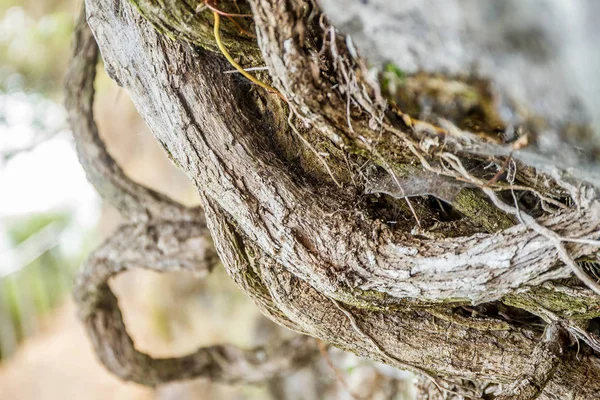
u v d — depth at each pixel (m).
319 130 0.56
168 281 1.68
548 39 0.45
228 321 1.49
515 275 0.55
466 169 0.56
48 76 1.98
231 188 0.58
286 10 0.51
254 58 0.57
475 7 0.45
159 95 0.58
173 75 0.58
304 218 0.58
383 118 0.52
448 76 0.48
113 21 0.58
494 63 0.47
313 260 0.57
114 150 1.85
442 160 0.55
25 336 2.16
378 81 0.50
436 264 0.56
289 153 0.61
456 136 0.52
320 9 0.52
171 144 0.59
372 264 0.57
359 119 0.53
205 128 0.58
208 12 0.54
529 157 0.52
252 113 0.61
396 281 0.56
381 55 0.49
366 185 0.59
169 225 0.77
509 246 0.54
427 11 0.46
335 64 0.52
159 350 1.72
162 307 1.71
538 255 0.54
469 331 0.61
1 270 2.09
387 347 0.61
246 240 0.60
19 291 2.16
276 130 0.61
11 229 2.27
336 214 0.58
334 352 1.03
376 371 0.98
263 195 0.58
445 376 0.62
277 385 1.30
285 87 0.52
